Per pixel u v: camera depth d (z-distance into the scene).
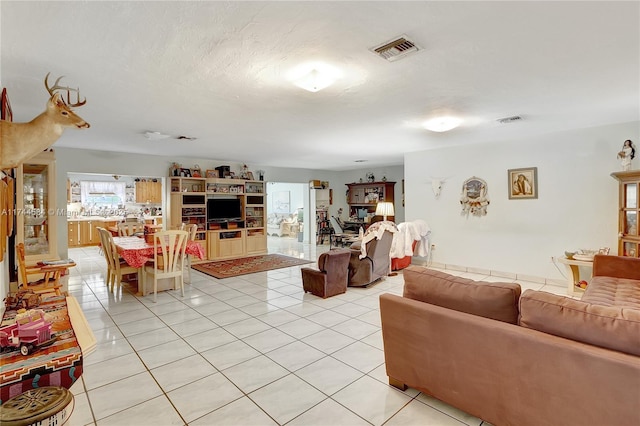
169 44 2.06
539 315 1.64
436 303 2.07
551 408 1.55
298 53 2.21
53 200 3.94
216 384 2.31
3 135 2.00
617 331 1.43
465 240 5.79
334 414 1.98
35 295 2.16
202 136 4.86
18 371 1.35
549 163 4.83
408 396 2.15
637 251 3.73
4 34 1.90
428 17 1.79
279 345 2.93
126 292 4.64
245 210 7.80
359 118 3.88
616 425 1.38
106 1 1.61
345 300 4.27
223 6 1.67
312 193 9.91
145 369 2.51
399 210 9.12
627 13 1.76
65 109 2.16
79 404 2.08
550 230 4.86
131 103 3.22
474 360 1.81
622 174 3.81
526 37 2.02
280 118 3.85
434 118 3.92
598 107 3.53
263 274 5.79
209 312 3.80
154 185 10.53
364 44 2.09
